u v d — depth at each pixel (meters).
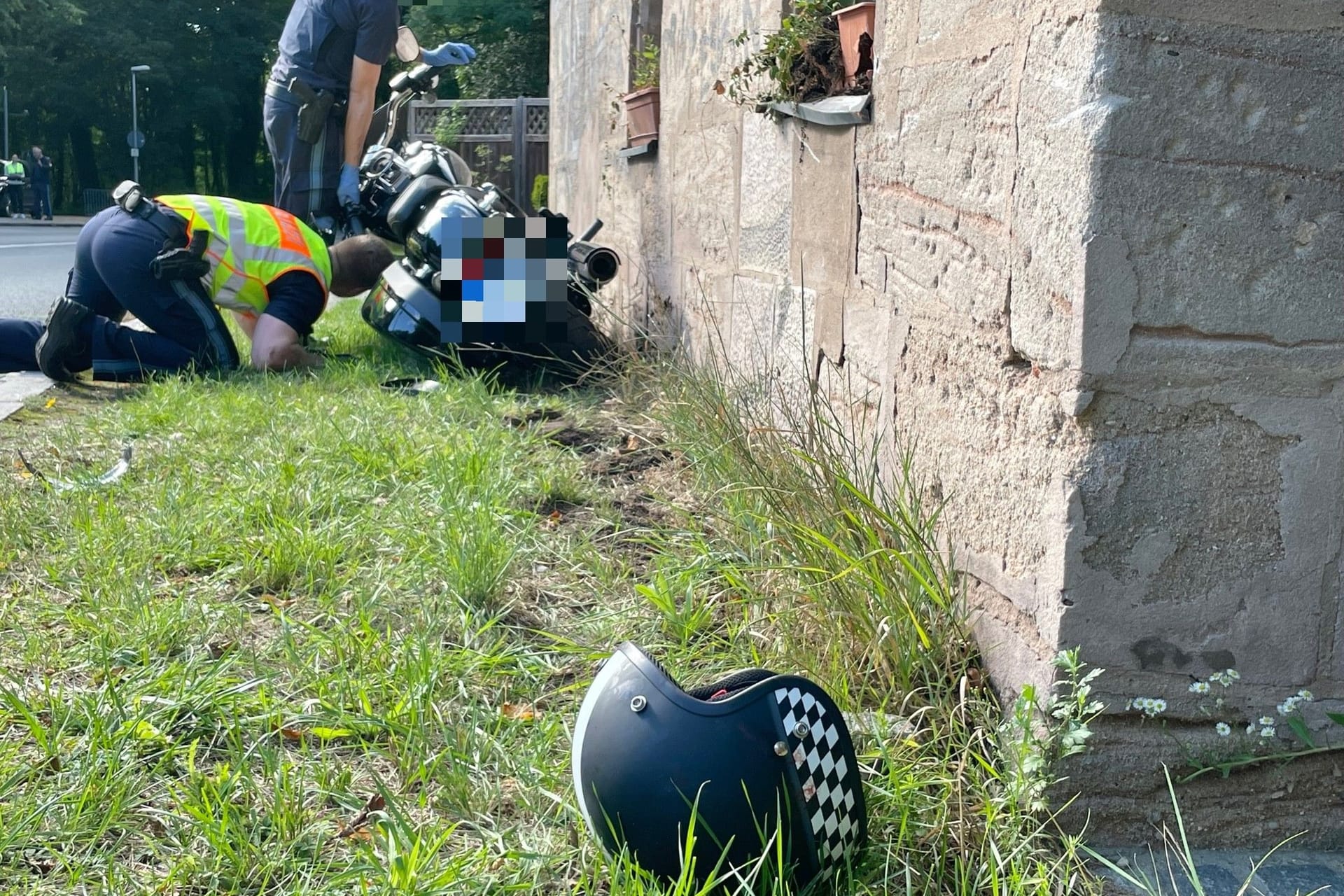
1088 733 2.29
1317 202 2.30
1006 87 2.65
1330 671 2.41
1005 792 2.36
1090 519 2.35
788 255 4.61
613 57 8.72
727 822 1.97
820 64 4.35
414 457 4.66
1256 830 2.43
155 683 2.72
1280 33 2.25
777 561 3.36
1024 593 2.54
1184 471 2.35
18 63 48.06
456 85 27.22
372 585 3.43
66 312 6.57
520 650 3.07
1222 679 2.39
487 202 6.93
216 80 51.38
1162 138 2.26
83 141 51.75
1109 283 2.29
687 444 4.45
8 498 4.06
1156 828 2.42
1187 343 2.31
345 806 2.36
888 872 2.16
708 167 5.83
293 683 2.82
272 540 3.67
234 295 6.92
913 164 3.27
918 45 3.25
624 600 3.43
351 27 8.08
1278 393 2.34
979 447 2.80
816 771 2.03
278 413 5.50
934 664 2.65
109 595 3.23
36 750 2.50
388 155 8.10
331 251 7.93
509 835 2.28
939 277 3.08
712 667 2.92
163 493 4.11
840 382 4.03
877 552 2.78
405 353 7.29
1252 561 2.38
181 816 2.27
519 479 4.53
